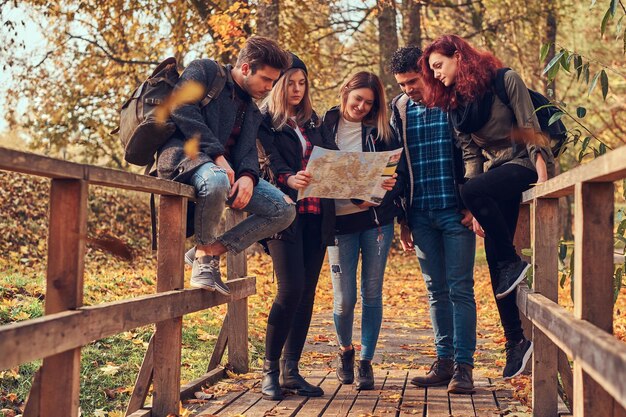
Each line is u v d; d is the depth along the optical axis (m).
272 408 4.43
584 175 2.75
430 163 4.99
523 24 19.12
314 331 8.50
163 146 4.00
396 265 18.86
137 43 17.78
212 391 4.88
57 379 2.82
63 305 2.85
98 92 18.55
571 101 18.78
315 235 4.79
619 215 4.30
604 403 2.79
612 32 19.78
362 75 4.88
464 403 4.61
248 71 4.26
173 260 3.98
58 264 2.85
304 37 17.56
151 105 3.85
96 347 5.53
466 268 4.94
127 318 3.23
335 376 5.53
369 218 4.90
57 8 16.97
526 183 4.39
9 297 6.54
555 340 3.00
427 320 9.91
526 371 5.25
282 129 4.71
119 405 4.64
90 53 18.19
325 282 14.23
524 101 4.29
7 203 15.08
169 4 16.66
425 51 4.57
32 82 18.12
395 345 7.80
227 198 3.95
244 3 14.85
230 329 5.52
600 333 2.38
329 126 4.99
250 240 4.24
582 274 2.85
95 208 17.58
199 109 4.01
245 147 4.27
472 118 4.39
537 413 4.02
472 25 20.17
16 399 4.39
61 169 2.65
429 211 5.00
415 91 4.92
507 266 4.39
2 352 2.27
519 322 4.58
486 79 4.38
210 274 4.21
